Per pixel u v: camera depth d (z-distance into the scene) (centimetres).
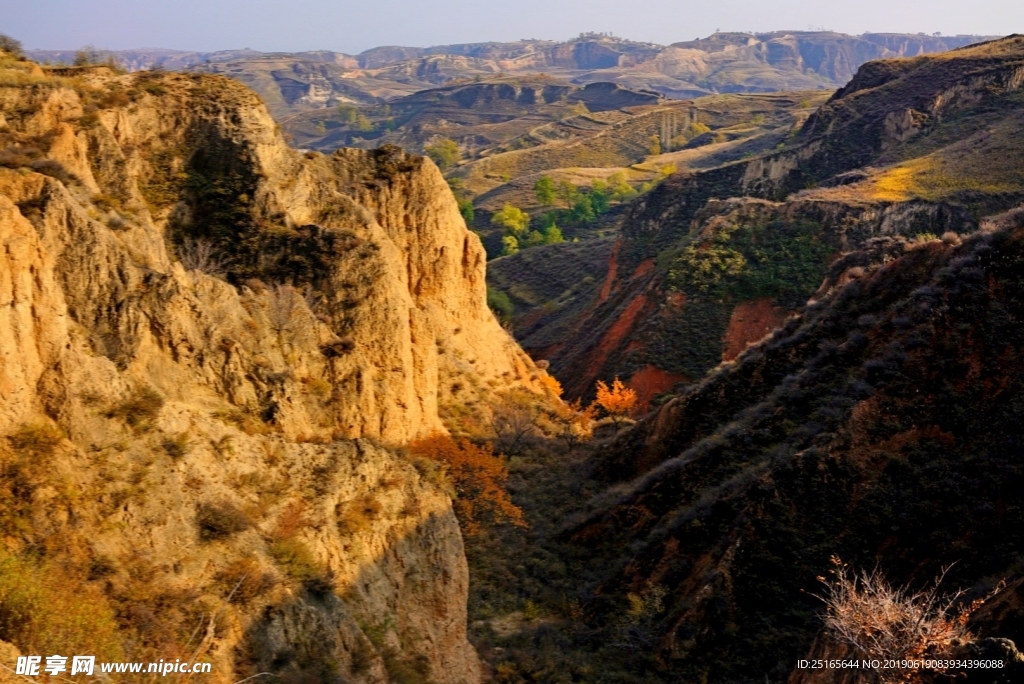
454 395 4553
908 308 3425
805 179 11431
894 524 2666
